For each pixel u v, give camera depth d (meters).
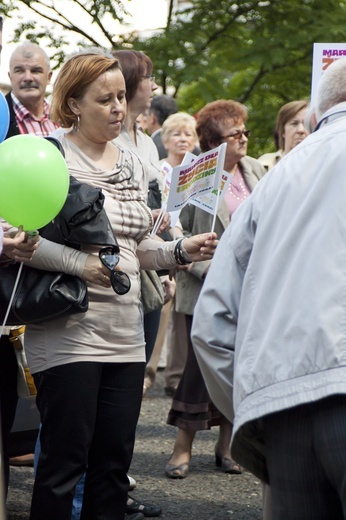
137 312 4.48
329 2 13.13
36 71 6.88
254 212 3.40
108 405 4.39
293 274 3.16
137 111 5.89
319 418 3.05
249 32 13.16
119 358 4.36
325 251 3.12
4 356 4.98
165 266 4.85
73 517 4.89
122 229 4.46
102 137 4.50
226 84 13.62
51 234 4.26
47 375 4.27
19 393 4.97
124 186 4.55
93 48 4.67
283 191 3.30
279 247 3.22
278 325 3.13
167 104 10.04
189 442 6.59
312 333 3.05
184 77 12.37
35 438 5.44
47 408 4.28
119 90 4.48
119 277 4.21
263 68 12.81
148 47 12.53
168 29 12.67
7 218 4.07
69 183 4.27
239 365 3.24
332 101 3.47
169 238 5.96
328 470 3.05
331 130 3.35
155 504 5.90
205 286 3.49
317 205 3.21
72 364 4.23
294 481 3.15
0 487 3.77
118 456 4.42
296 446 3.13
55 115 4.56
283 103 14.22
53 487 4.23
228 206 6.70
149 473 6.62
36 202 3.96
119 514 4.46
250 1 12.92
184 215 6.70
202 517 5.70
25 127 6.92
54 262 4.19
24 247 4.10
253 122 14.01
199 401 6.53
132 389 4.42
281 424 3.15
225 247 3.49
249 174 6.88
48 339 4.27
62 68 4.54
